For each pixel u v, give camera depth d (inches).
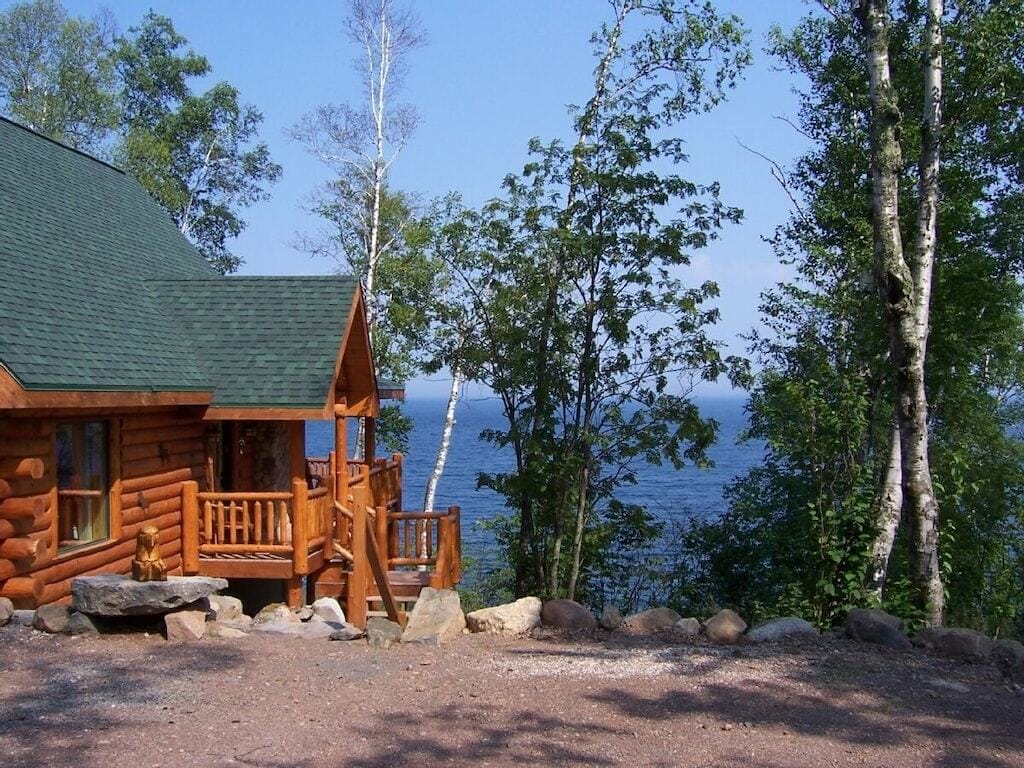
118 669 303.9
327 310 553.0
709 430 629.9
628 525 688.4
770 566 647.8
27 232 501.4
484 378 671.1
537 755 235.1
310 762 228.5
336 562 519.8
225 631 351.6
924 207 524.7
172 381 467.5
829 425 487.8
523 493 653.9
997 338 736.3
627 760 232.8
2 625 355.6
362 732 249.9
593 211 620.1
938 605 444.5
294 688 287.9
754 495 684.1
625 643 358.6
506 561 763.4
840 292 626.2
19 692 277.4
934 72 528.1
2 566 378.9
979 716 270.4
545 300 644.1
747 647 350.3
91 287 503.2
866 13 472.7
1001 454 820.0
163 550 498.3
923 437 452.4
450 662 322.0
